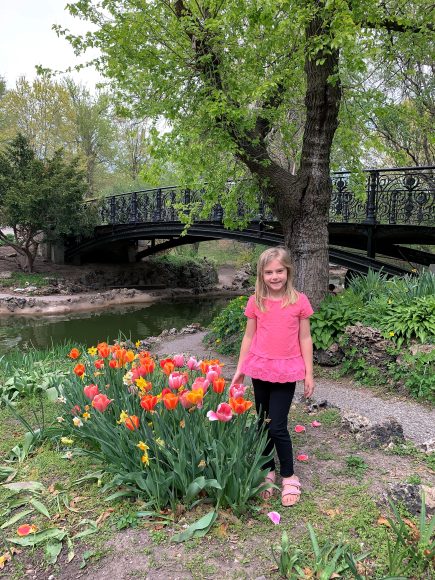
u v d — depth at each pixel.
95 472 2.85
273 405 2.69
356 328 5.79
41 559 2.22
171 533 2.32
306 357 2.74
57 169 20.86
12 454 3.28
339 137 7.80
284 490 2.63
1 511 2.60
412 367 5.08
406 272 9.18
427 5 6.76
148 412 2.87
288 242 6.93
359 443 3.44
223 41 6.34
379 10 5.93
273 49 6.54
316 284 6.71
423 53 7.81
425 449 3.30
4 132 29.92
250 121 6.29
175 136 6.45
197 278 26.17
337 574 1.99
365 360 5.62
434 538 2.19
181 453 2.41
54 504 2.63
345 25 4.89
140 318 16.80
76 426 3.14
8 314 17.17
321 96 6.17
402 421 4.25
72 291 21.00
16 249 21.92
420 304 5.43
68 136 32.12
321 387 5.43
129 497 2.64
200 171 6.87
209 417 2.46
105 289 22.41
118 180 34.09
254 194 7.75
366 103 7.06
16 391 4.54
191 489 2.38
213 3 5.85
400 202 9.55
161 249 24.52
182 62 6.37
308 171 6.50
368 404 4.79
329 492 2.72
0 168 20.31
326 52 5.20
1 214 20.69
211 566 2.08
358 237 11.34
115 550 2.23
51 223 20.77
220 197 7.97
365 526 2.32
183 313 18.12
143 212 20.36
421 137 13.23
